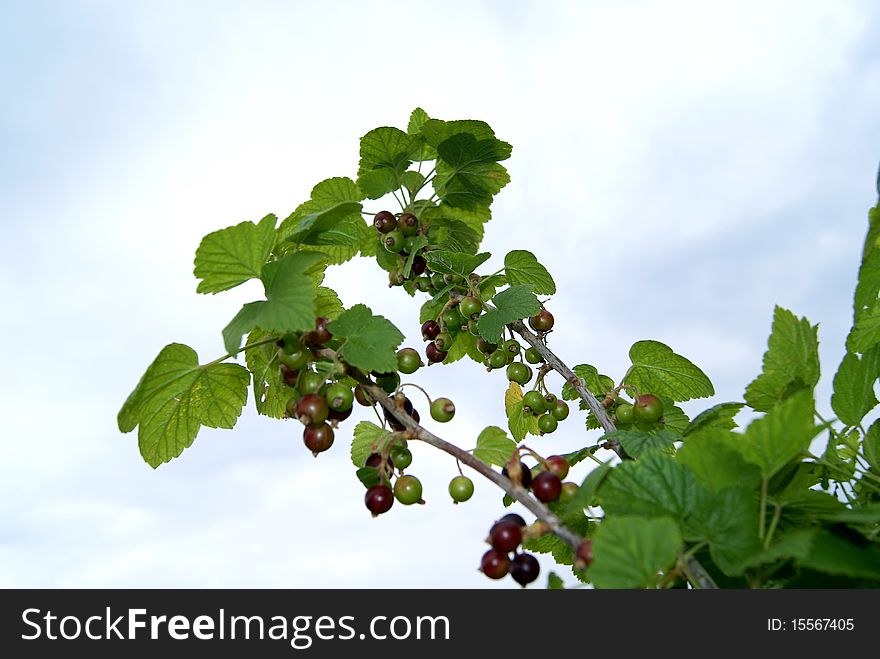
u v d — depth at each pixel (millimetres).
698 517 1872
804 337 2441
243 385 2932
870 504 2098
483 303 3516
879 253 2293
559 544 2916
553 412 3412
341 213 2795
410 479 2432
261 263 2596
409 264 3424
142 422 2789
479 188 3764
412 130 3928
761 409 2459
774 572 1991
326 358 2623
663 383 3432
